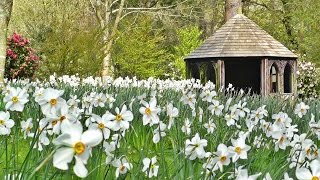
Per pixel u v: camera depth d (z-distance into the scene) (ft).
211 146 16.65
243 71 69.21
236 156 11.14
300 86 85.87
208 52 64.23
